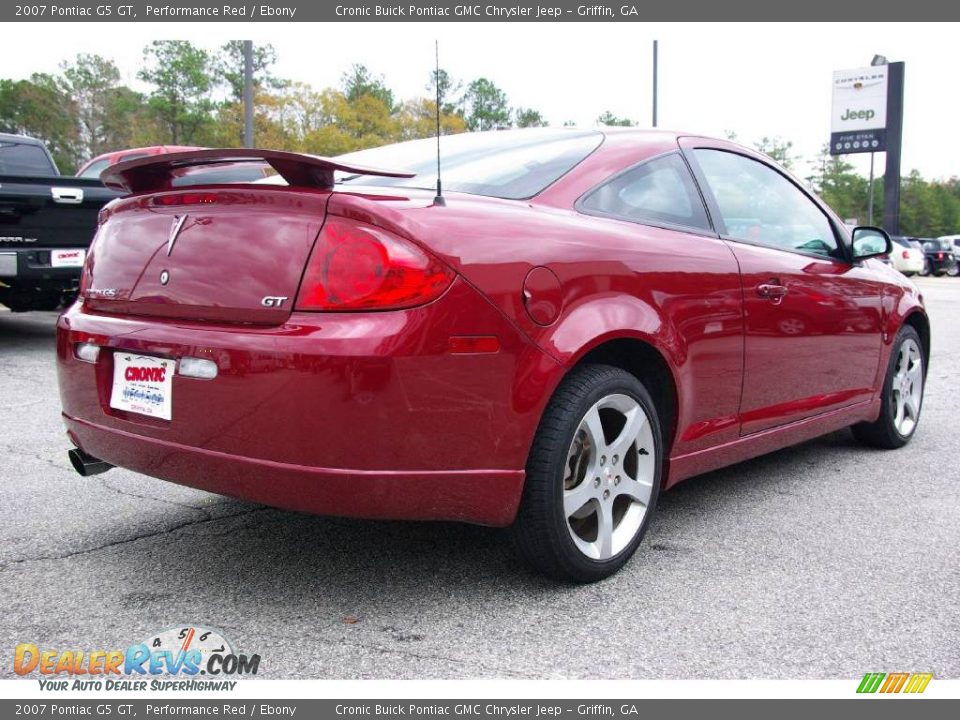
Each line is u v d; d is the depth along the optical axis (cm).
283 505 221
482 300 223
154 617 238
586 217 270
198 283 233
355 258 214
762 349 320
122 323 248
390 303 213
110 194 712
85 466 281
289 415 212
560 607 246
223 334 222
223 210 233
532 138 313
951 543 301
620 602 250
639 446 273
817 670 213
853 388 392
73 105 6003
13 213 657
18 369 637
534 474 242
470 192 264
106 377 254
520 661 216
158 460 239
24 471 376
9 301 865
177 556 281
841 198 7700
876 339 402
